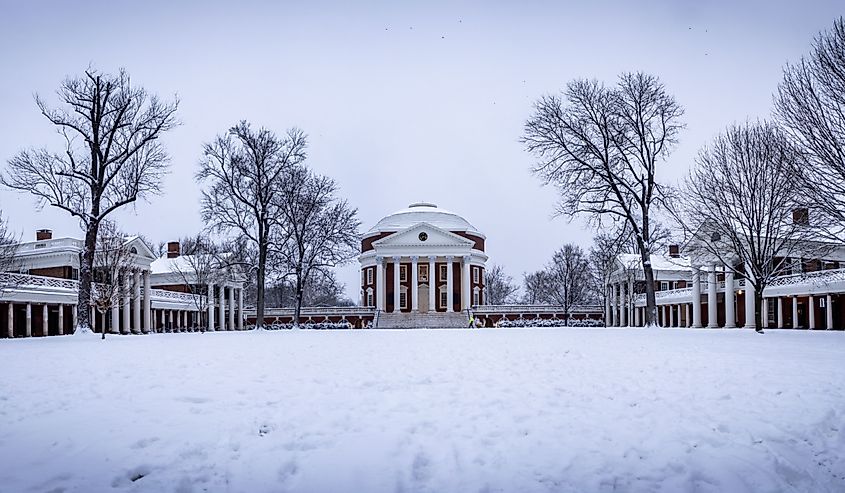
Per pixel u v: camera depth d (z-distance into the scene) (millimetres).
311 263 55500
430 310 90188
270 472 6621
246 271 62219
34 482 6199
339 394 10477
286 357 17094
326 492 6176
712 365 14188
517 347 20188
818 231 31016
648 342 22766
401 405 9508
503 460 7012
